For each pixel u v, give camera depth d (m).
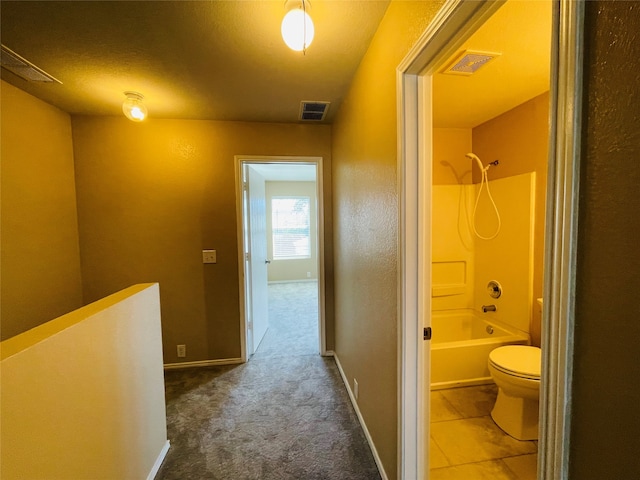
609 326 0.44
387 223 1.38
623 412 0.42
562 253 0.50
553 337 0.52
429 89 1.19
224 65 1.80
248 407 2.17
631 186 0.40
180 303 2.80
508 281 2.59
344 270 2.40
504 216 2.62
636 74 0.39
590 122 0.45
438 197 2.96
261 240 3.51
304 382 2.51
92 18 1.37
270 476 1.57
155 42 1.56
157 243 2.74
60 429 0.95
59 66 1.78
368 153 1.66
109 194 2.65
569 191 0.48
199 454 1.73
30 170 2.13
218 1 1.28
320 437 1.85
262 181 3.59
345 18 1.38
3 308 1.93
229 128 2.77
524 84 2.03
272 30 1.48
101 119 2.60
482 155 2.87
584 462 0.48
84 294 2.65
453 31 0.88
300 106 2.43
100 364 1.16
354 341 2.10
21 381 0.81
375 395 1.64
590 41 0.45
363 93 1.73
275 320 4.15
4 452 0.76
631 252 0.40
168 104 2.37
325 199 2.92
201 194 2.77
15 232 2.02
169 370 2.78
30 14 1.33
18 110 2.04
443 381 2.39
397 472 1.33
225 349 2.88
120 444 1.29
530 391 1.76
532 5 1.24
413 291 1.22
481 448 1.77
